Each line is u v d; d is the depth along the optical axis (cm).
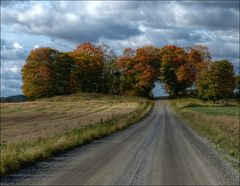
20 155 1634
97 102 11019
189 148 2305
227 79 13000
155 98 14300
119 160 1777
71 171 1466
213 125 3838
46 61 13138
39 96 12950
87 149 2236
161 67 14725
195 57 14625
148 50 14650
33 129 4016
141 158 1848
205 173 1452
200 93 13138
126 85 14650
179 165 1639
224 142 2605
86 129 3216
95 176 1361
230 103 12525
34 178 1321
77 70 13725
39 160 1753
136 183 1243
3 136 3200
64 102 11012
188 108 9412
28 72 13075
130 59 14650
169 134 3388
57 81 13238
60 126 4416
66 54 13500
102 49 14550
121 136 3181
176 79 14688
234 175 1423
